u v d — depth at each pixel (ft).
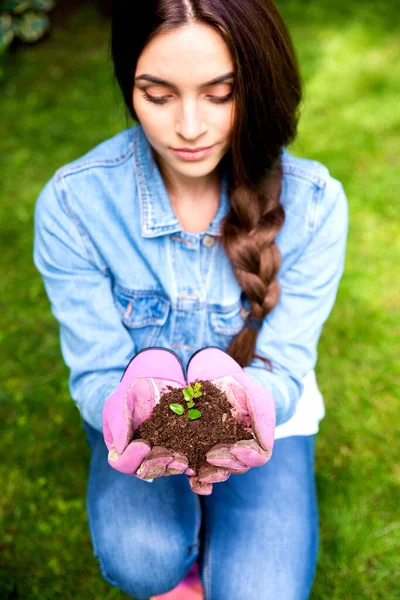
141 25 2.71
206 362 3.13
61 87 8.60
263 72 2.84
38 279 5.93
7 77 8.82
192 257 3.35
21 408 4.92
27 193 6.88
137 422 3.03
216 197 3.36
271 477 3.44
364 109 7.88
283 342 3.42
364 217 6.36
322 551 4.13
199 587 3.66
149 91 2.85
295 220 3.37
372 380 4.99
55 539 4.27
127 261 3.38
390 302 5.53
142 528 3.31
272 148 3.05
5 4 8.62
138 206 3.31
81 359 3.41
